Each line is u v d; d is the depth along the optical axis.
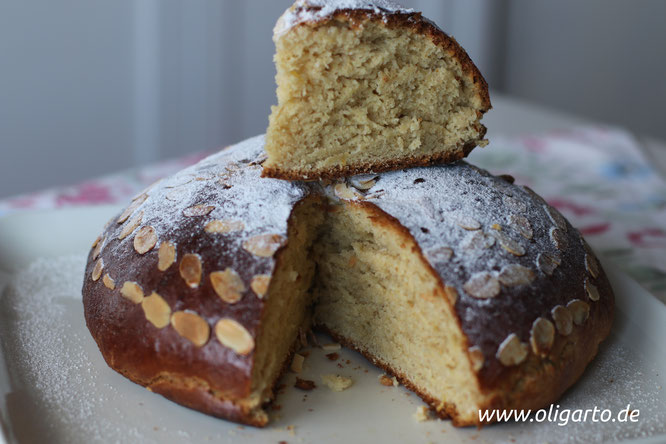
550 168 0.63
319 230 0.39
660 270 0.47
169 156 0.85
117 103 0.80
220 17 0.81
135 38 0.78
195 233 0.35
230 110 0.86
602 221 0.53
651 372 0.37
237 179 0.38
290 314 0.38
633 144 0.69
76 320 0.40
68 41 0.74
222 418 0.34
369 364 0.38
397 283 0.37
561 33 0.93
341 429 0.34
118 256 0.36
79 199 0.55
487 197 0.38
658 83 0.95
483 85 0.39
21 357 0.37
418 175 0.39
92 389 0.35
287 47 0.36
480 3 0.88
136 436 0.33
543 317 0.34
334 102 0.37
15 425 0.33
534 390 0.33
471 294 0.33
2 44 0.72
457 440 0.33
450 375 0.34
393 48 0.38
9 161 0.76
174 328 0.33
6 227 0.46
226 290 0.33
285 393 0.36
